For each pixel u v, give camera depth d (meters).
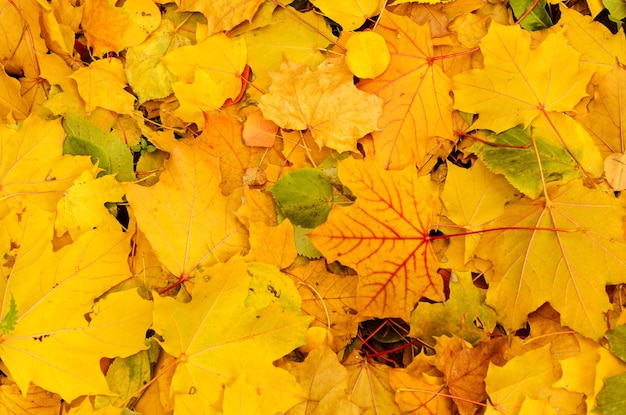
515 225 1.58
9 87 1.61
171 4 1.63
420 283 1.56
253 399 1.53
